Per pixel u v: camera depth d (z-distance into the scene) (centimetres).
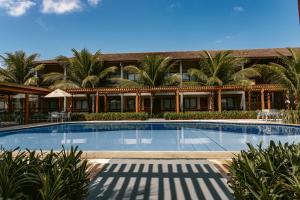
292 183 238
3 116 1900
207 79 2309
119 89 2222
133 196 408
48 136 1515
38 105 2533
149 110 2839
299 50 2639
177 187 448
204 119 2112
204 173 530
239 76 2305
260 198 239
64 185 272
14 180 254
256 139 1332
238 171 300
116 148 1124
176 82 2531
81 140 1380
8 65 2672
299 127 1485
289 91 2042
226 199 393
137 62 2680
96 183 471
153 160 655
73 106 2817
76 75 2509
